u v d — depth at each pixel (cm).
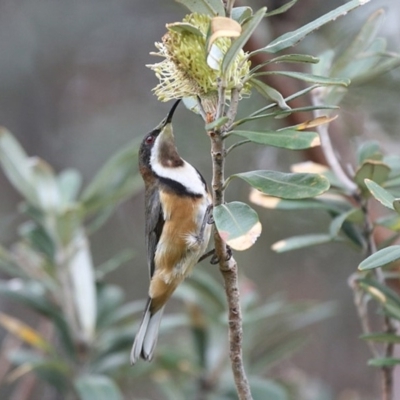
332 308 1311
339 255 1508
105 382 923
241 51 548
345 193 736
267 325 1132
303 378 1274
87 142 1711
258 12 489
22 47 1792
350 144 1041
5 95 1800
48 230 1026
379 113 1028
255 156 1309
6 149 1050
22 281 1109
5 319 998
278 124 1084
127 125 1689
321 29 1053
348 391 1596
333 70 790
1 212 1762
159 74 564
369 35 779
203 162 1338
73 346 1008
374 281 693
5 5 1788
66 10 1809
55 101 1823
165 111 1683
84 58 1831
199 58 549
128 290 1647
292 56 526
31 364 948
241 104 1109
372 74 800
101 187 995
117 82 1828
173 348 1132
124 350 1020
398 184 721
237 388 588
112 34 1828
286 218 1363
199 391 1074
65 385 998
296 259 1519
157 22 1827
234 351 585
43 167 1058
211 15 531
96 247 1661
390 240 748
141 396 1520
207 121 545
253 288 1108
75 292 1013
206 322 1077
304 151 955
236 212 525
